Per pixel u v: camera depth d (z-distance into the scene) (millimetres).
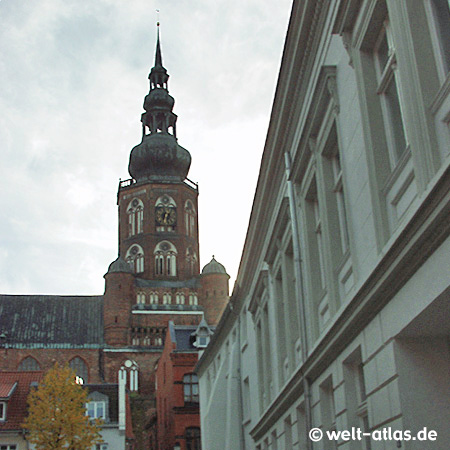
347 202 13195
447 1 9133
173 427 59719
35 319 97625
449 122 8859
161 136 109125
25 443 45750
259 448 27359
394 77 11125
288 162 18719
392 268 10180
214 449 35969
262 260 25672
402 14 9836
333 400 15555
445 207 8289
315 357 15508
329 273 14594
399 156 11148
